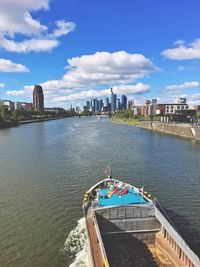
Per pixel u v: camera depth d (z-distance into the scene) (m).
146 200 35.50
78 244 32.25
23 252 30.81
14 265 28.61
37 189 51.22
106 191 37.19
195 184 55.47
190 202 45.53
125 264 28.31
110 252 30.34
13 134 148.12
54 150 93.94
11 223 37.41
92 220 31.52
